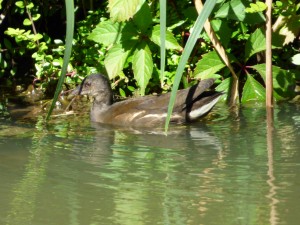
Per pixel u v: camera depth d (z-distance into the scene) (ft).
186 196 28.50
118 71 45.34
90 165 33.06
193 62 49.14
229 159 33.73
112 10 42.37
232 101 46.42
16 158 34.40
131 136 39.32
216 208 27.14
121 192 29.09
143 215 26.58
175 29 49.47
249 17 44.19
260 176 30.91
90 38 45.50
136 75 45.34
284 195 28.40
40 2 54.65
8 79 53.72
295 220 25.82
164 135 39.40
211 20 46.06
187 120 42.55
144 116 42.57
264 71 46.29
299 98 47.39
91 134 39.83
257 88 46.21
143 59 45.32
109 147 36.50
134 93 49.90
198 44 49.42
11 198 28.60
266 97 45.06
